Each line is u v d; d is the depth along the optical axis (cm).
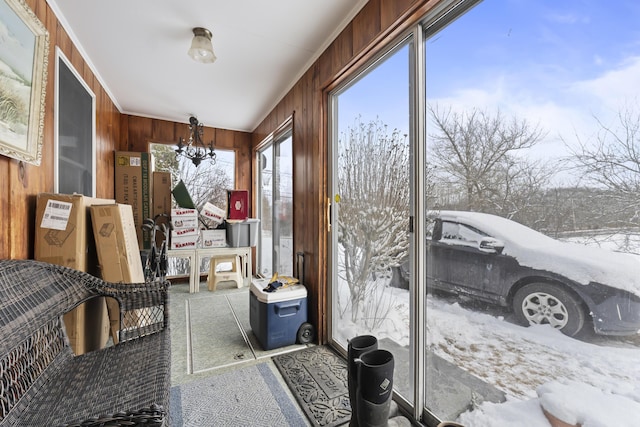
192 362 201
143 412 76
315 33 208
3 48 120
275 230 380
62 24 190
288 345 225
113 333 190
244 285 399
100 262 184
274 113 346
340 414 149
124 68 260
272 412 151
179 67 259
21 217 145
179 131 411
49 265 131
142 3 177
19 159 134
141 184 340
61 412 95
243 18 191
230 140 449
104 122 294
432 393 142
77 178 217
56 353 123
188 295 354
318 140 228
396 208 166
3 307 98
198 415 148
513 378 109
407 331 158
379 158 179
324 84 219
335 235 225
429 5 132
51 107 174
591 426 88
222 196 446
